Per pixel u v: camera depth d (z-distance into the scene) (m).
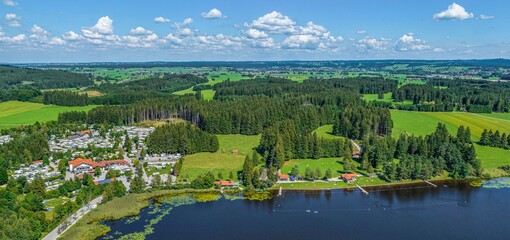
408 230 163.62
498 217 176.62
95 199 187.75
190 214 177.00
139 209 180.50
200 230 161.12
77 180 199.62
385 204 190.75
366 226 167.12
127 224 165.62
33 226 147.88
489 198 198.88
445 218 175.38
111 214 172.12
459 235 159.50
